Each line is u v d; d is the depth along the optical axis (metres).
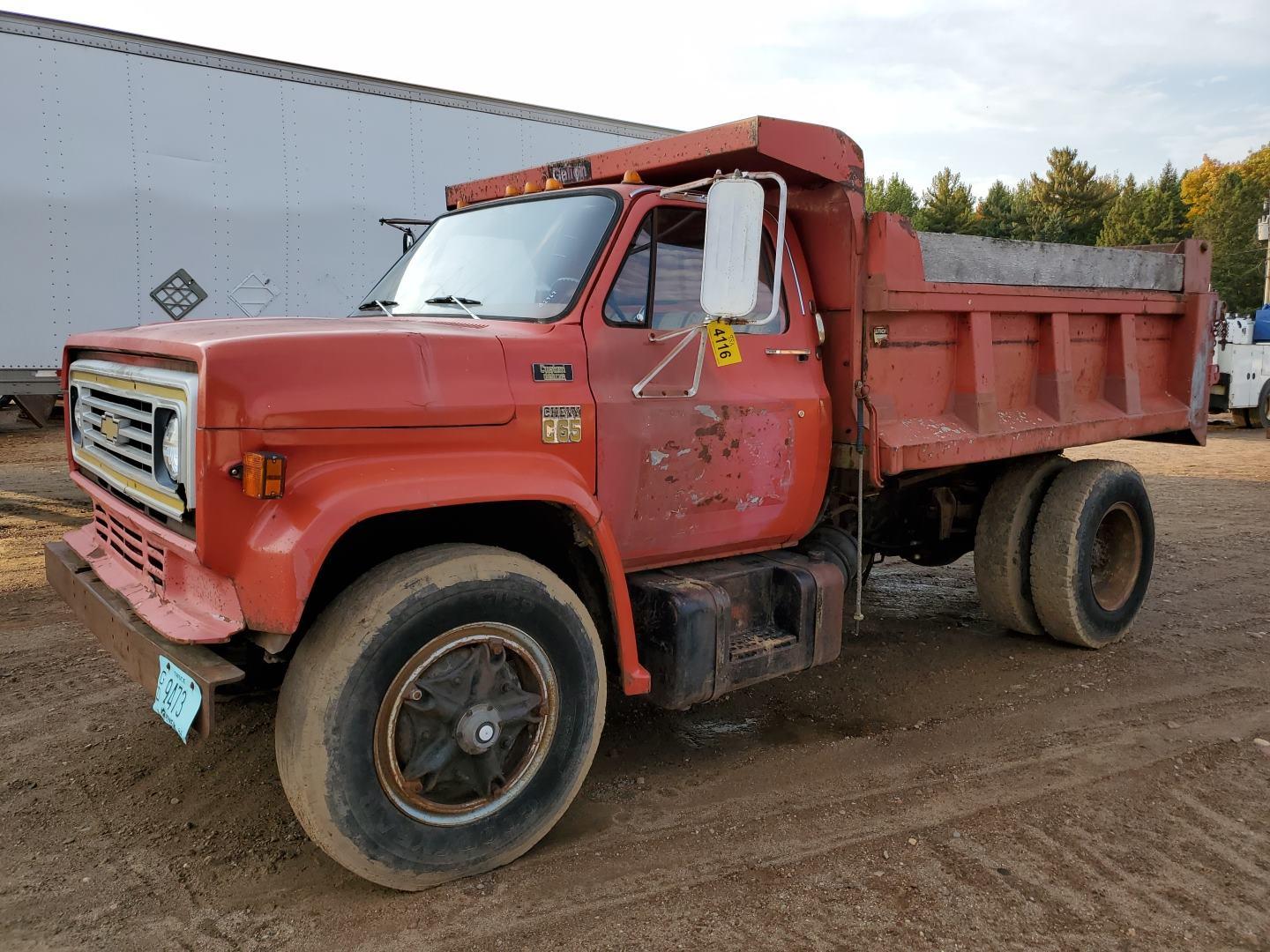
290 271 8.67
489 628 2.69
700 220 3.54
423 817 2.62
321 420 2.49
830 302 3.90
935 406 4.25
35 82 7.43
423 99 9.23
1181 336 5.53
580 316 3.13
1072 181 60.81
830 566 3.83
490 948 2.42
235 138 8.27
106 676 4.30
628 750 3.71
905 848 2.94
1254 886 2.75
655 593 3.32
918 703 4.25
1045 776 3.46
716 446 3.42
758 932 2.50
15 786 3.27
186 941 2.44
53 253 7.62
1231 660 4.78
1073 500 4.78
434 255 3.86
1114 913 2.60
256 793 3.24
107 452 3.19
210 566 2.45
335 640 2.46
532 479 2.82
